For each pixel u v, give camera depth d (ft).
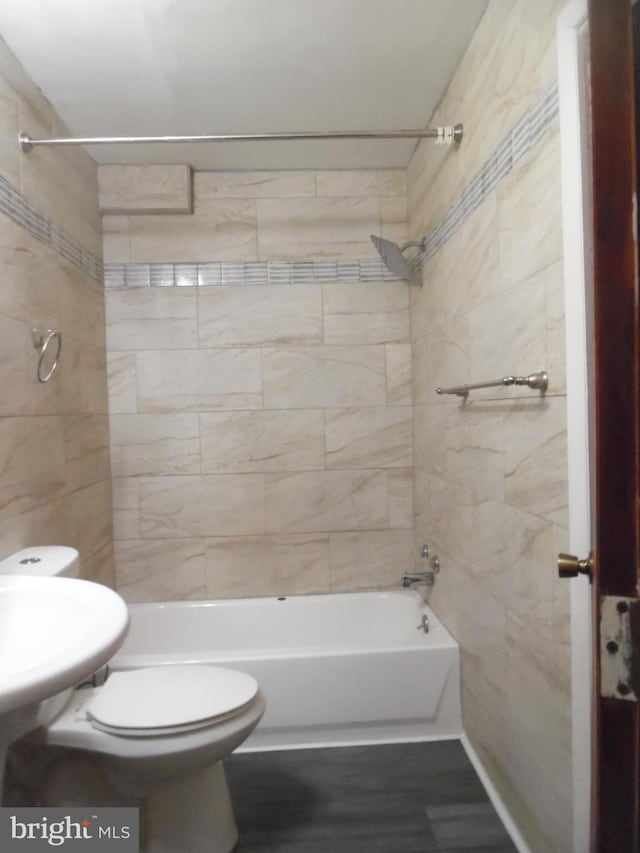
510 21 4.14
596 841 1.89
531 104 3.83
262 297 7.61
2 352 4.58
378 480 7.75
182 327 7.55
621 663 1.83
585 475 3.31
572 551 3.40
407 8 4.57
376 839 4.50
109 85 5.52
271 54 5.13
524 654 4.21
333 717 5.77
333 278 7.66
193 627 7.39
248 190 7.57
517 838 4.43
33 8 4.42
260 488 7.68
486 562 4.95
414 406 7.55
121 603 3.21
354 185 7.65
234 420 7.63
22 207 5.02
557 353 3.54
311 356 7.68
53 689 2.32
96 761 4.05
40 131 5.50
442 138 5.35
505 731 4.65
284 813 4.82
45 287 5.50
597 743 1.88
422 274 6.93
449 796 4.99
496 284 4.52
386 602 7.54
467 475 5.39
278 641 7.47
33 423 5.16
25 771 4.10
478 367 4.96
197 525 7.64
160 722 3.88
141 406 7.53
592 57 1.80
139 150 6.88
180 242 7.52
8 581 3.64
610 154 1.77
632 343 1.77
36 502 5.22
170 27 4.70
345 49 5.09
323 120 6.37
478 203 4.89
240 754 5.66
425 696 5.83
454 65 5.39
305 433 7.70
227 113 6.14
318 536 7.73
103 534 7.17
